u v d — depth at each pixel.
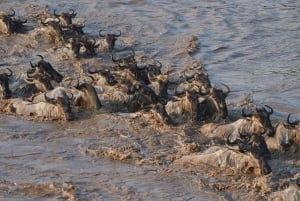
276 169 76.25
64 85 103.50
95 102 94.31
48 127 88.62
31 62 113.94
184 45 126.62
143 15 150.00
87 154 80.31
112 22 144.50
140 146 82.19
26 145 82.88
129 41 130.25
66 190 71.25
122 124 88.75
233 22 144.00
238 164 75.75
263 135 82.75
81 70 112.44
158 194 70.81
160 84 100.06
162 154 79.94
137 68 102.56
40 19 142.75
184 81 103.88
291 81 108.44
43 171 75.94
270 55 122.69
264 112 84.25
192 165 77.00
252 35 134.62
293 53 123.62
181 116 91.31
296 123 82.94
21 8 155.62
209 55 122.56
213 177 74.38
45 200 69.44
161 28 139.38
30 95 100.12
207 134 85.88
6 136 85.44
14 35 133.25
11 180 73.69
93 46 122.06
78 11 153.75
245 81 108.81
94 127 88.38
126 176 74.69
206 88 97.75
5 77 98.81
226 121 89.94
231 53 123.69
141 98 93.75
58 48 124.75
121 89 97.62
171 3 161.12
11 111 93.69
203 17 148.25
